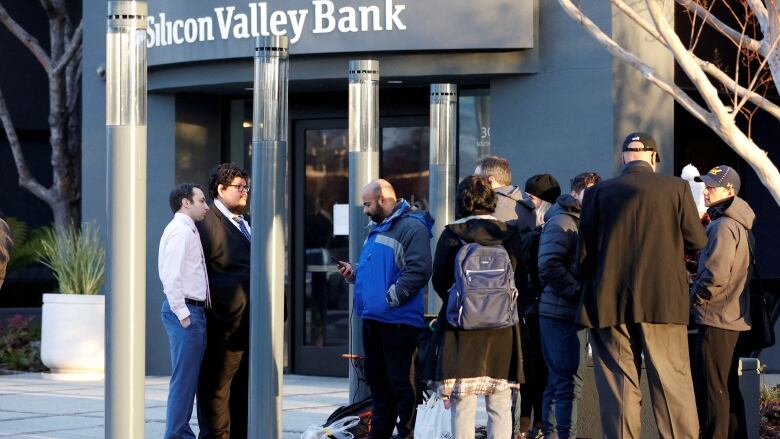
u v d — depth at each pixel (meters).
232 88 13.41
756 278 8.20
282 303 8.02
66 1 18.52
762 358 13.76
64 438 9.50
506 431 7.48
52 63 17.30
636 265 7.12
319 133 13.96
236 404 8.65
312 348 13.96
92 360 13.92
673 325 7.16
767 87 12.26
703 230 7.19
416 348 8.30
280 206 8.01
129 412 6.70
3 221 7.38
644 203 7.14
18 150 17.42
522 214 8.87
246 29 12.54
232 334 8.38
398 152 13.62
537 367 9.16
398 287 8.10
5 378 14.19
